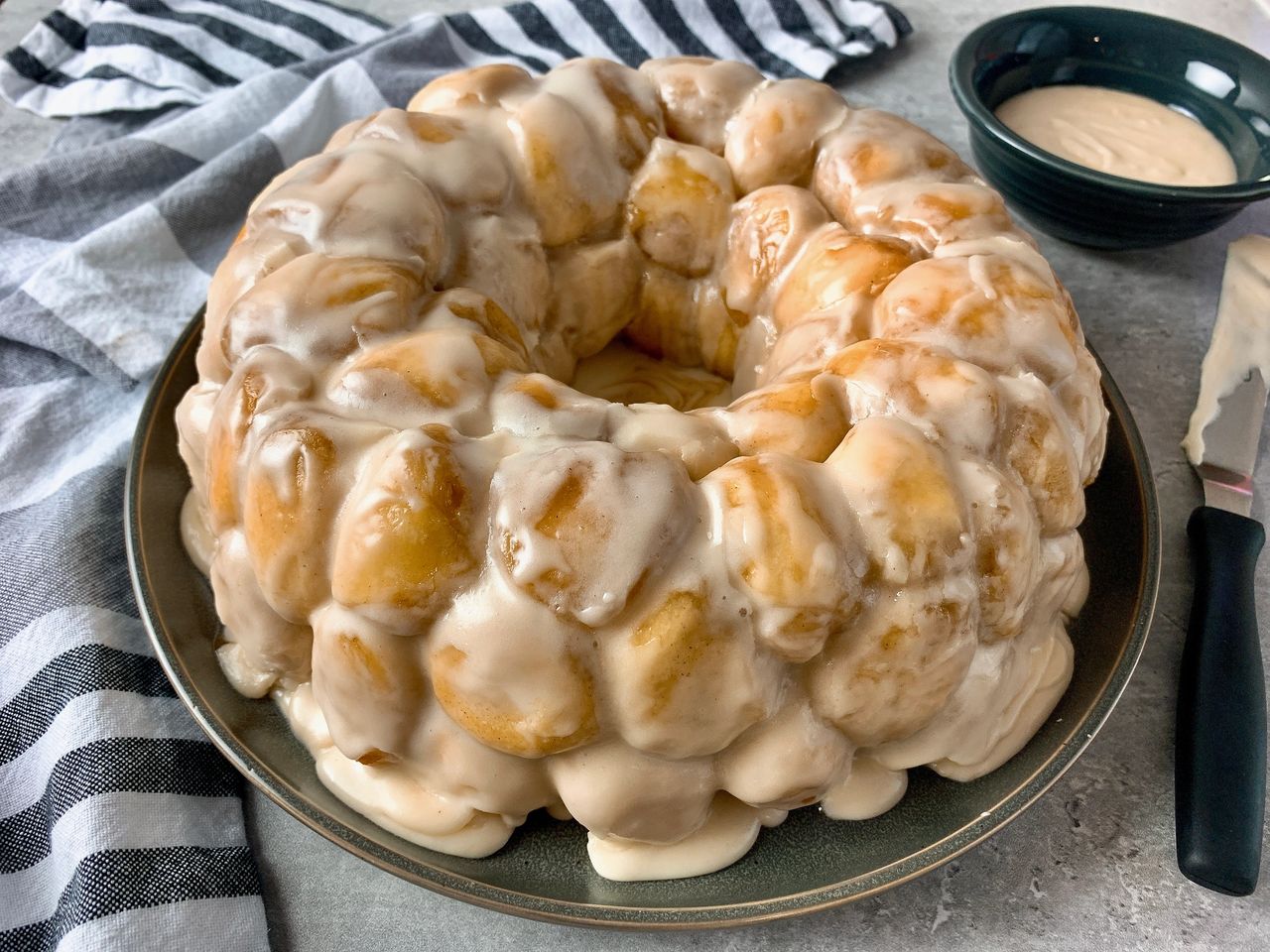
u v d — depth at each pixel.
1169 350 0.42
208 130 0.47
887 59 0.55
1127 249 0.44
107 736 0.29
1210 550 0.33
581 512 0.23
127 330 0.40
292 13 0.54
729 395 0.37
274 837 0.29
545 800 0.26
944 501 0.24
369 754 0.25
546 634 0.23
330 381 0.26
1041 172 0.40
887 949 0.27
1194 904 0.28
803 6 0.54
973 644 0.25
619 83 0.35
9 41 0.55
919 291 0.28
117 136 0.49
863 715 0.25
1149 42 0.45
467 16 0.53
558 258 0.34
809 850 0.26
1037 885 0.28
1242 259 0.43
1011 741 0.27
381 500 0.23
